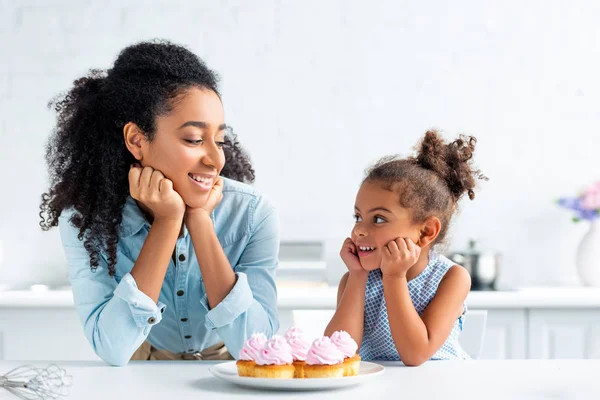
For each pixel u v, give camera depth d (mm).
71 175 1476
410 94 3102
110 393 1078
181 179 1401
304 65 3102
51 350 2617
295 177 3107
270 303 1596
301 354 1198
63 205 1476
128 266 1550
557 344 2607
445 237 1640
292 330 1234
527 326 2613
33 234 3086
